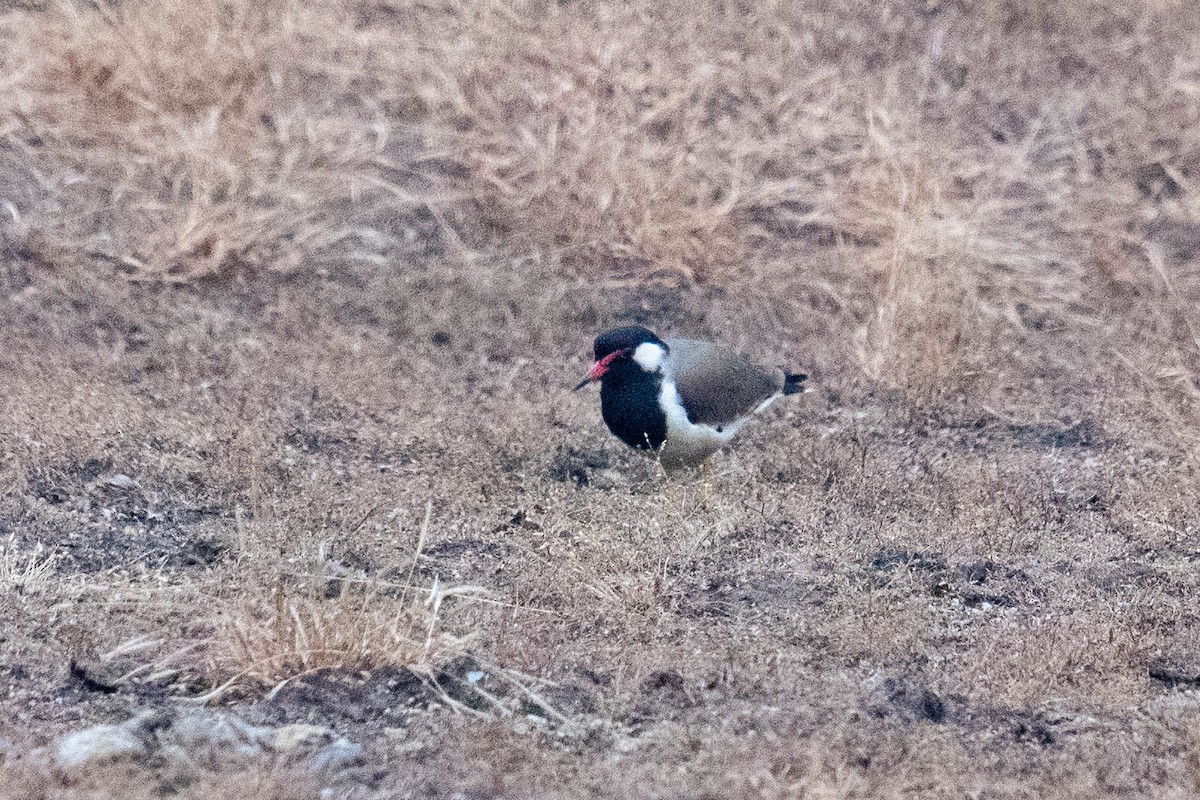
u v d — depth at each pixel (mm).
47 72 15648
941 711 8672
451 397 12734
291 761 7832
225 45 16281
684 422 11180
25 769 7574
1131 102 17719
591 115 15711
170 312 13453
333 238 14680
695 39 17672
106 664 8719
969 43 18453
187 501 10797
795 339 14000
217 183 14891
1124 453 12180
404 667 8828
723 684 8812
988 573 10242
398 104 16516
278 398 12398
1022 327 14188
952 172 15992
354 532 10430
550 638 9242
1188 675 9125
